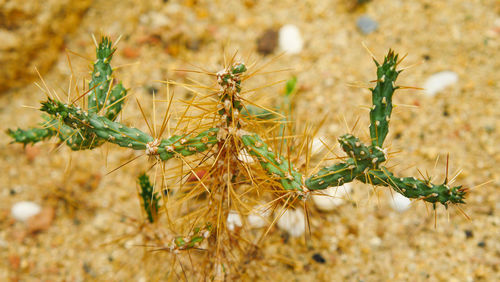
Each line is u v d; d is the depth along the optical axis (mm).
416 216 557
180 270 521
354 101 663
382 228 551
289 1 807
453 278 520
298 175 388
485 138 600
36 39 681
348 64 712
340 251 542
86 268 548
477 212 552
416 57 704
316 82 692
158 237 476
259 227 519
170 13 778
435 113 635
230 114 387
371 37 744
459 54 696
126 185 601
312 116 646
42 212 578
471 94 646
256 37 760
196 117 398
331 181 372
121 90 418
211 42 752
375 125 363
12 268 550
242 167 410
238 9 800
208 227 421
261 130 410
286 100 625
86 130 385
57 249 562
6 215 578
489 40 698
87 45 741
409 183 363
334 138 605
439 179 573
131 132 391
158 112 643
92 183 602
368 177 369
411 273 527
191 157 479
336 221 559
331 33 759
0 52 651
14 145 637
